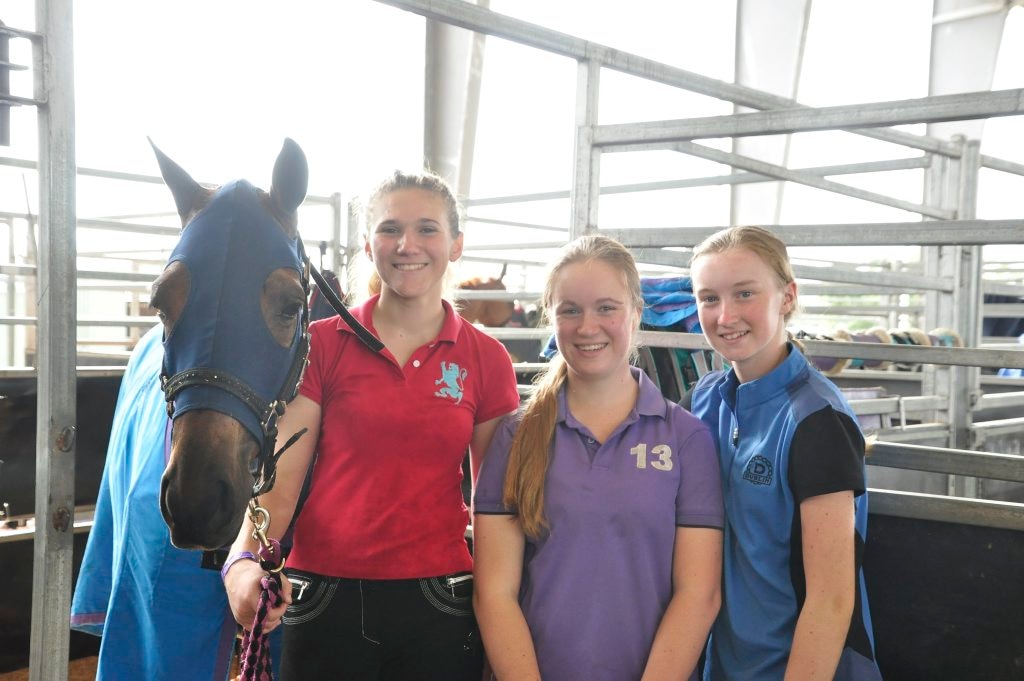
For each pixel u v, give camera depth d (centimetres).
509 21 198
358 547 129
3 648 268
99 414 307
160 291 117
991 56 812
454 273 160
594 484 126
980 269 371
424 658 130
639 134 208
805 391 125
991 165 387
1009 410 436
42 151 138
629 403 135
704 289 134
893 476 335
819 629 113
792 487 121
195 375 112
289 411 134
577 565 125
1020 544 132
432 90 730
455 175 736
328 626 129
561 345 132
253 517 120
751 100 258
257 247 121
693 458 130
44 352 140
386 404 131
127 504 161
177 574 153
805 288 589
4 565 267
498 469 133
